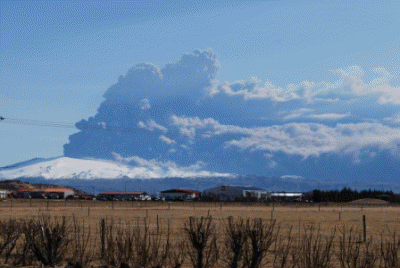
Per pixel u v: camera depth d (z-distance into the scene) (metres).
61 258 92.69
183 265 91.56
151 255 85.94
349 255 85.38
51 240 91.56
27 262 95.56
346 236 158.38
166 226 186.25
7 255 96.62
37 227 95.56
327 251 81.81
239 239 77.12
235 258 76.81
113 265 87.06
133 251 94.38
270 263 94.50
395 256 81.75
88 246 109.06
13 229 99.94
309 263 79.06
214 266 86.50
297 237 147.62
